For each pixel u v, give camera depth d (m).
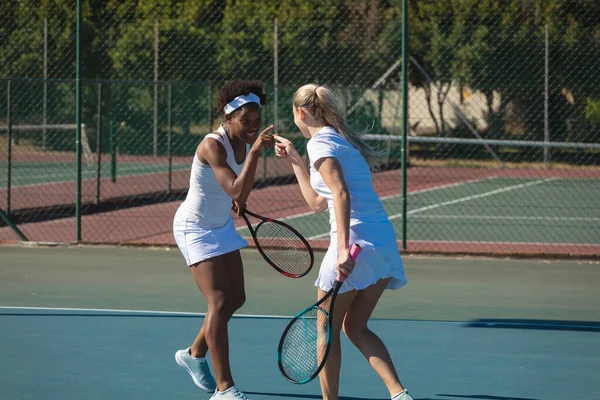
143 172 41.91
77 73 19.89
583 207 30.11
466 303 13.90
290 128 37.72
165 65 40.41
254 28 39.09
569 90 38.72
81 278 15.81
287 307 13.43
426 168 44.78
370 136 24.03
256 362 10.26
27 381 9.39
